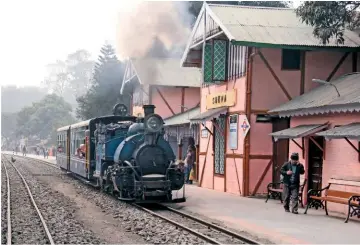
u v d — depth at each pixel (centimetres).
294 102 1908
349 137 1316
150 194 1739
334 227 1315
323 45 2008
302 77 2083
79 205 1764
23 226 1307
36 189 2286
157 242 1111
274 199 1975
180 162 2798
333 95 1688
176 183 1816
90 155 2331
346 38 2100
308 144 1747
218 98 2366
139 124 1944
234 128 2181
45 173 3425
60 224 1327
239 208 1702
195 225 1354
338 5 1869
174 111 3700
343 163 1554
